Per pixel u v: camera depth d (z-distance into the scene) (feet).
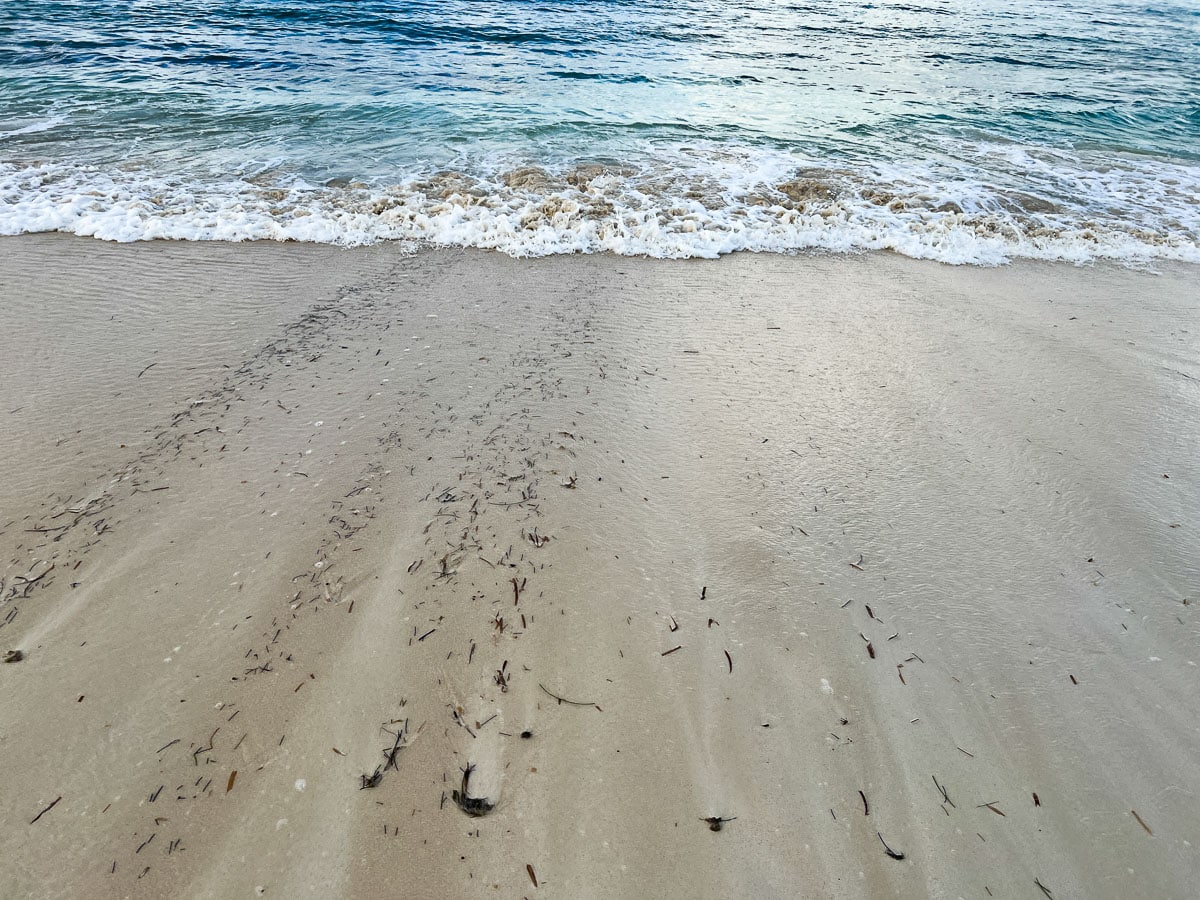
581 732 7.95
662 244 21.90
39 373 13.96
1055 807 7.47
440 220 22.40
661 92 39.78
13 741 7.52
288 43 45.03
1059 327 18.10
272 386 13.88
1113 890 6.81
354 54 43.80
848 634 9.34
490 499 11.29
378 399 13.64
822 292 19.58
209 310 16.79
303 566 9.86
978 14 74.54
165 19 47.85
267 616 9.10
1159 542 11.14
